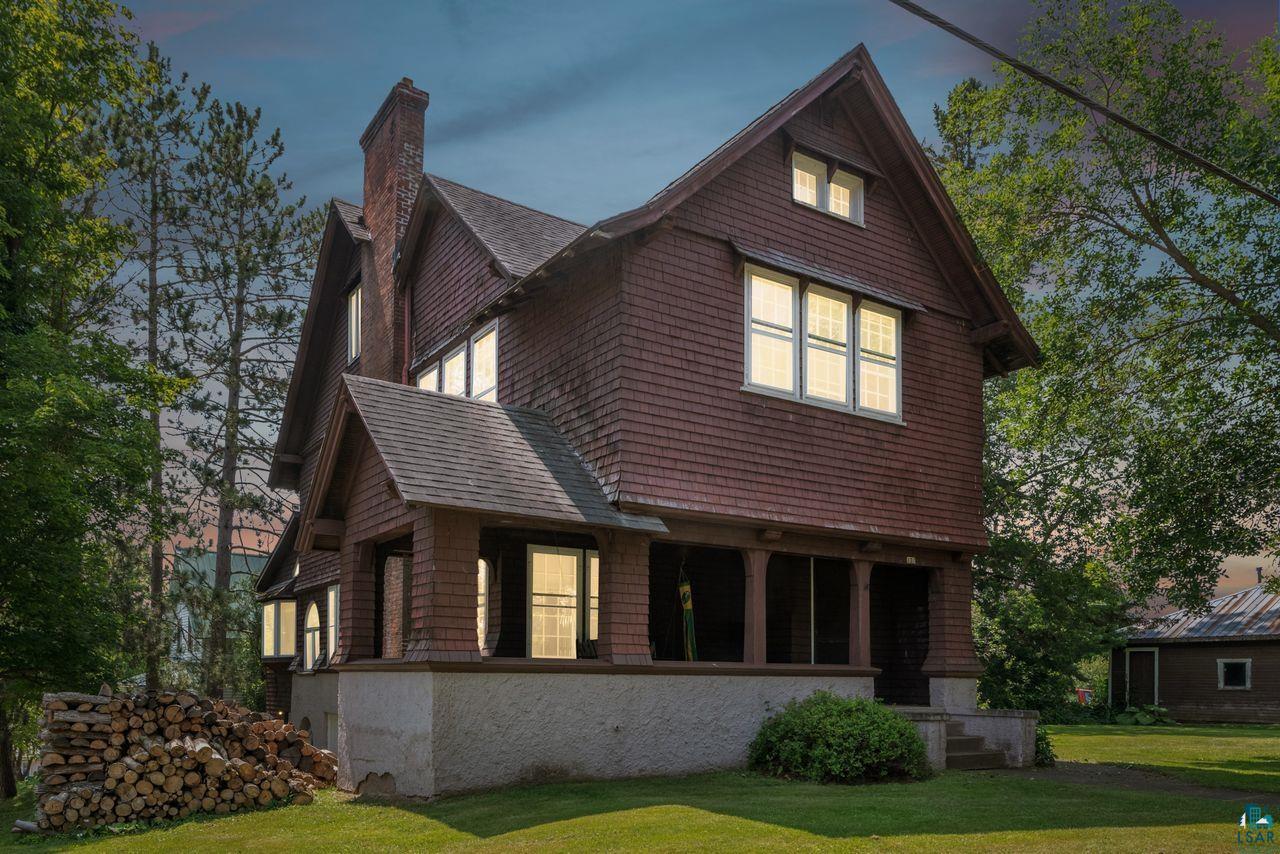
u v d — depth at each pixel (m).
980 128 24.33
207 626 28.52
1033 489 30.08
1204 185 20.91
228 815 11.12
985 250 23.25
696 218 14.54
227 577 28.86
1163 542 20.59
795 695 14.53
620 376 13.32
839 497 15.46
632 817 9.66
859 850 8.20
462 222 17.39
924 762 13.52
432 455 12.27
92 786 10.74
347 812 10.95
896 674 18.47
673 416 13.72
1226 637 35.19
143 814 10.83
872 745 12.69
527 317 15.88
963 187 24.33
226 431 29.09
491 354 16.89
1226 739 23.73
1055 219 22.92
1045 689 31.83
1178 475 20.86
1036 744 15.80
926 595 18.19
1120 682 38.66
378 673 12.62
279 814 11.04
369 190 22.52
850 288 16.00
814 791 11.59
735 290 14.86
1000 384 29.83
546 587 14.84
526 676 12.06
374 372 20.97
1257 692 34.66
